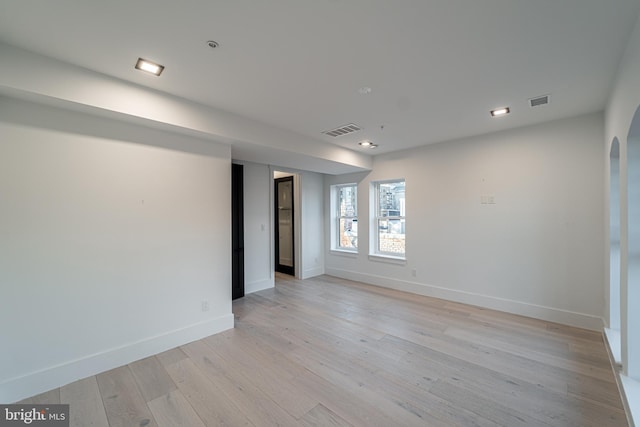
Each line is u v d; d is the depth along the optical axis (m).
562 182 3.19
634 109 1.59
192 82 2.28
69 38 1.71
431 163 4.29
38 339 2.04
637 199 1.84
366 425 1.71
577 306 3.12
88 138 2.26
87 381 2.17
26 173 2.01
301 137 3.72
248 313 3.66
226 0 1.39
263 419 1.77
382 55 1.90
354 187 5.68
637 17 1.51
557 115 3.05
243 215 4.44
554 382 2.13
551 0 1.39
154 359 2.50
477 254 3.84
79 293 2.21
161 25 1.59
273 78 2.22
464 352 2.59
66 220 2.16
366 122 3.24
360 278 5.33
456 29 1.63
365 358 2.50
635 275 1.87
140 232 2.52
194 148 2.88
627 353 1.92
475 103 2.71
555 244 3.24
